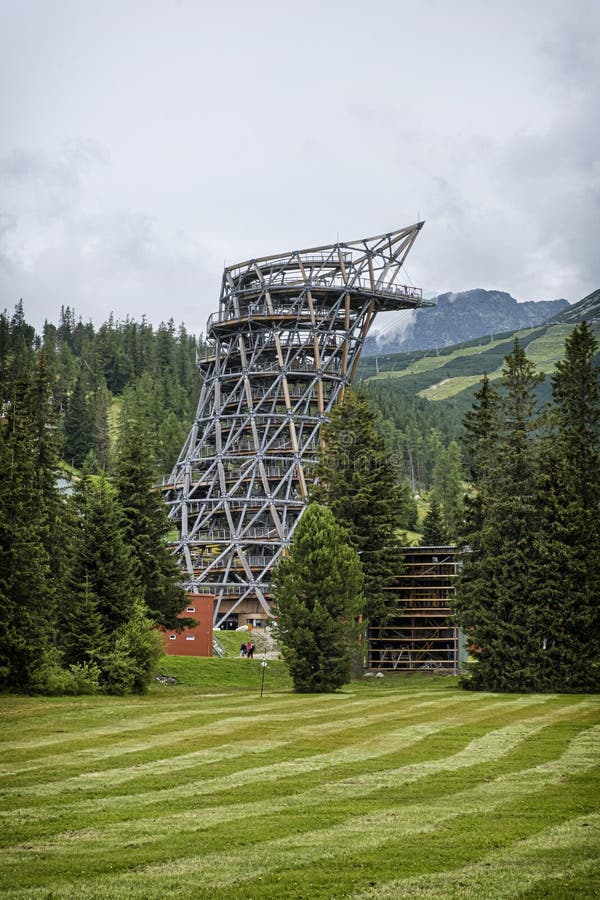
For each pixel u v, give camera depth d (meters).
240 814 28.23
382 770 36.72
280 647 75.44
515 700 67.88
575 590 80.81
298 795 31.41
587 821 27.08
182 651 101.12
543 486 84.31
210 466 134.88
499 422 88.44
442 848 23.86
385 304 140.00
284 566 77.00
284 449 131.75
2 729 47.16
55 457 85.00
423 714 56.94
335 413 103.88
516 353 88.44
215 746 42.31
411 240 137.12
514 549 82.81
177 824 26.84
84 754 39.50
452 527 189.12
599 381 89.75
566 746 43.53
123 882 21.03
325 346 135.62
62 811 28.55
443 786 33.09
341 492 100.38
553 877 21.14
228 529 131.62
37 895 20.05
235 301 138.00
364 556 97.44
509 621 82.19
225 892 20.23
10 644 62.25
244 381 135.75
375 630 107.88
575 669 79.00
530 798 30.69
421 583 109.62
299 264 134.38
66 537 82.56
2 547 64.81
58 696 63.41
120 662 66.94
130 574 71.94
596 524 82.50
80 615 68.81
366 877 21.33
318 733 47.41
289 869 22.02
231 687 79.44
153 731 46.81
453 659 107.00
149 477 86.62
